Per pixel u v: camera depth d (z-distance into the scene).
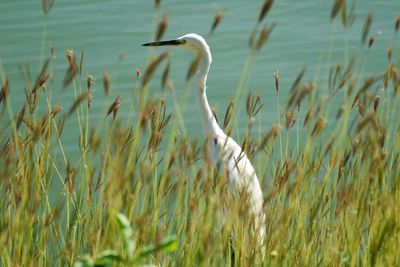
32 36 21.33
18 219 7.78
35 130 7.68
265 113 17.34
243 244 7.89
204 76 12.86
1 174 7.59
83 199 9.28
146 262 8.45
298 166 8.66
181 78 19.02
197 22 21.95
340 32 21.09
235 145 11.48
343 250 8.35
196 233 7.60
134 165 7.70
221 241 7.59
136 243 7.32
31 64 19.64
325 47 20.31
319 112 7.70
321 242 8.46
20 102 17.38
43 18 22.58
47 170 8.62
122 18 22.45
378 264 7.99
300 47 20.42
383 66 18.95
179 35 21.06
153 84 18.58
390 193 8.13
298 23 21.84
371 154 7.96
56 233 8.57
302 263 8.10
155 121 7.74
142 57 20.02
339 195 8.26
